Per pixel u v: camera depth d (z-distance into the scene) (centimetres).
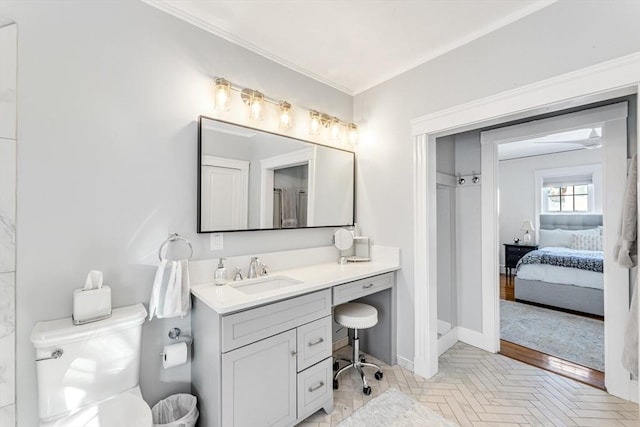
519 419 182
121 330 144
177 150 180
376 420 182
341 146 275
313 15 185
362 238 271
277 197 226
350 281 206
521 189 600
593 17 157
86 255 150
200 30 190
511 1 173
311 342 181
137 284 165
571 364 250
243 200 206
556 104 171
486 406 195
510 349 280
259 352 157
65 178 145
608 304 207
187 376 181
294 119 242
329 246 263
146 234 169
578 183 541
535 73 177
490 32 196
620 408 191
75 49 147
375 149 269
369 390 209
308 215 246
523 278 431
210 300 152
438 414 187
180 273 162
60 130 143
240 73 209
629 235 176
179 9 179
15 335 133
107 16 156
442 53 222
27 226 136
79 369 133
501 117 194
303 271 224
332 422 181
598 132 390
